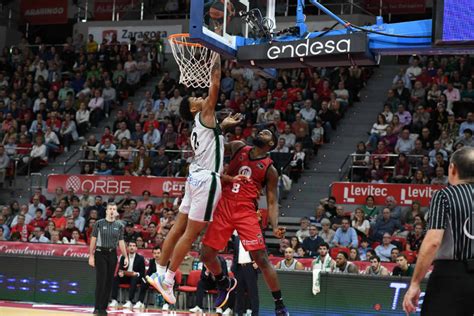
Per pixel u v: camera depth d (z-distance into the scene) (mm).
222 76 20016
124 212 15516
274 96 18406
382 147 15539
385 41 8352
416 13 21016
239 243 9969
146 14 24172
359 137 17219
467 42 7727
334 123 17453
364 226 13453
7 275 13094
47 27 26062
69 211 15648
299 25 8977
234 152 6551
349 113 18172
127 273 12305
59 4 25156
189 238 5844
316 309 11055
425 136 15602
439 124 15977
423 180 14477
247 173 6387
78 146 19281
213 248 6320
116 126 19016
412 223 13531
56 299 12742
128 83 21250
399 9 21125
